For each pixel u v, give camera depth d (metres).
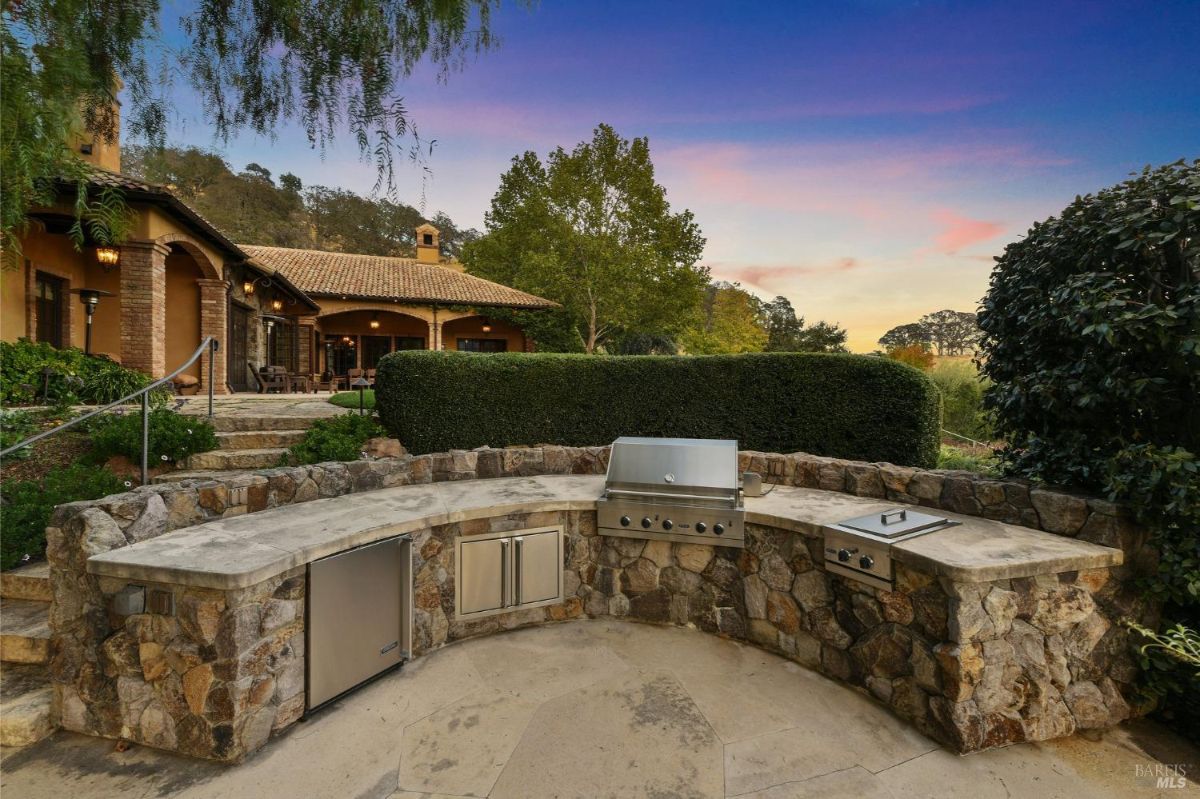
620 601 3.29
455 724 2.23
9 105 1.57
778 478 3.84
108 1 1.72
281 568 2.09
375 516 2.79
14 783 1.85
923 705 2.19
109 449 3.85
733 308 30.95
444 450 4.93
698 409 5.14
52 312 8.05
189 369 9.34
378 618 2.55
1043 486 2.68
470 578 3.00
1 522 2.75
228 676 1.96
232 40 1.92
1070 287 2.48
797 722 2.26
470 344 18.86
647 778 1.91
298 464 4.31
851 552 2.47
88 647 2.09
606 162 20.48
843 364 4.66
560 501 3.20
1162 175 2.42
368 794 1.82
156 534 2.42
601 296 18.97
